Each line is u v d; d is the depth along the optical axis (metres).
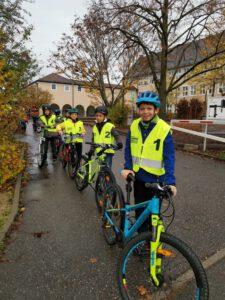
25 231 4.92
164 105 17.28
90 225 5.14
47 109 9.64
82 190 7.14
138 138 3.59
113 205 4.35
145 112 3.42
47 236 4.74
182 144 13.34
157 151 3.47
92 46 22.11
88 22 17.64
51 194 6.87
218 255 4.14
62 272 3.79
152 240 2.95
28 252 4.25
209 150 12.21
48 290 3.45
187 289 3.29
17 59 11.77
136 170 3.65
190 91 44.69
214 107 13.30
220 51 15.95
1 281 3.61
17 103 8.79
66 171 9.17
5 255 4.18
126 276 3.31
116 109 24.70
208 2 15.22
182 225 5.11
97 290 3.45
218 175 8.45
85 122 32.72
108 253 4.22
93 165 6.51
